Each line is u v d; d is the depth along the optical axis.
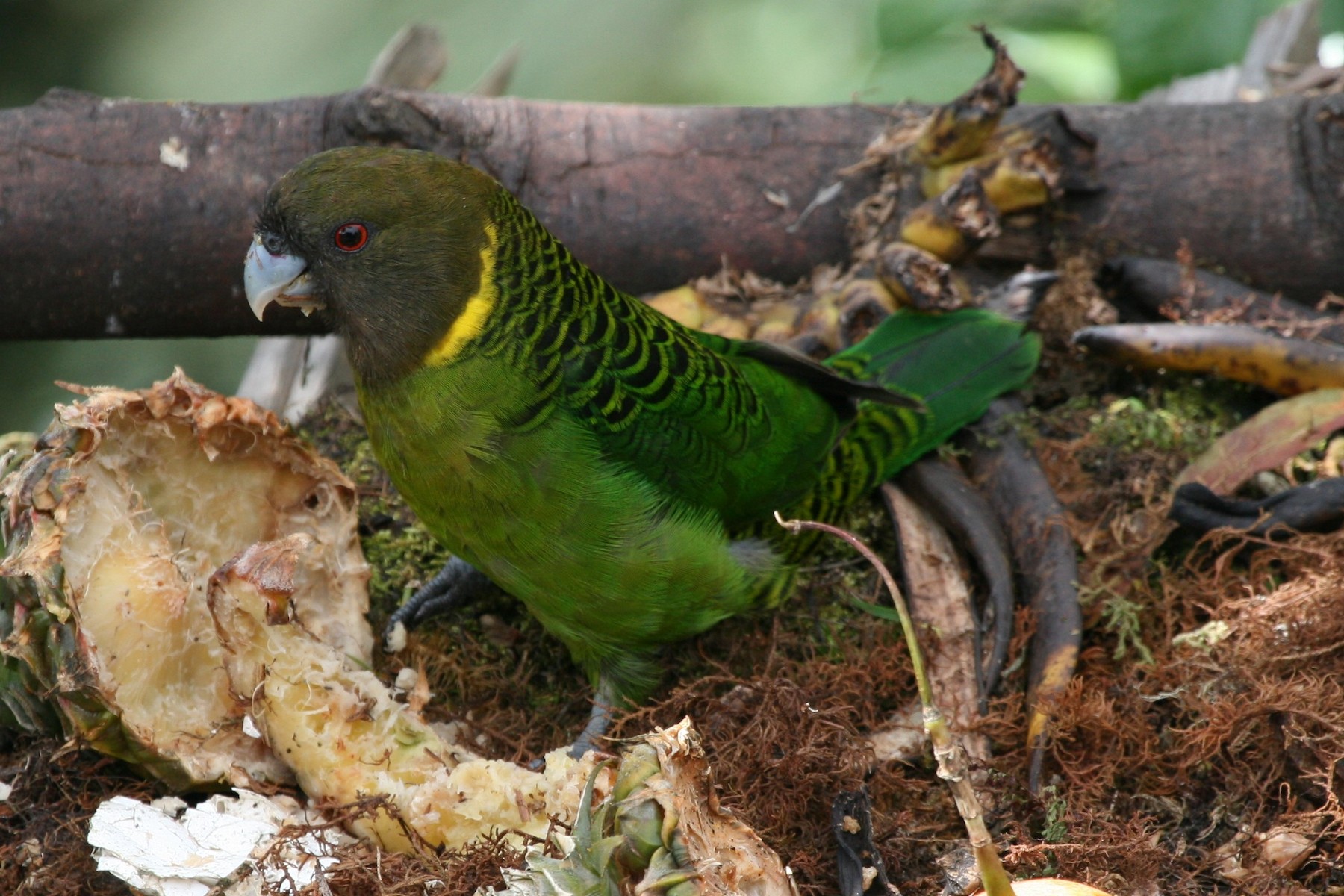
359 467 7.05
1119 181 7.42
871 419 6.52
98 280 7.14
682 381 5.57
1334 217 7.27
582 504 5.30
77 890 4.96
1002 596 6.05
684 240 7.54
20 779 5.27
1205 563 6.29
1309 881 4.96
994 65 6.79
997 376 6.74
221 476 5.65
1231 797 5.31
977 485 6.59
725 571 5.72
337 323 5.37
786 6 11.75
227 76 13.40
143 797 5.22
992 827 5.30
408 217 5.08
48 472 4.99
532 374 5.21
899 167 7.31
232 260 7.19
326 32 13.25
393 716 5.14
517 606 6.44
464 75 12.40
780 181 7.52
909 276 6.95
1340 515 5.98
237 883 4.66
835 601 6.37
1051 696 5.57
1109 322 7.34
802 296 7.58
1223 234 7.42
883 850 5.11
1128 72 8.91
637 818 3.91
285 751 5.08
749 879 4.15
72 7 14.06
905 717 5.77
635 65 12.09
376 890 4.66
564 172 7.41
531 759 5.75
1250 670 5.48
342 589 5.85
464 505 5.36
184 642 5.24
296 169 5.17
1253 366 6.86
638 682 5.89
